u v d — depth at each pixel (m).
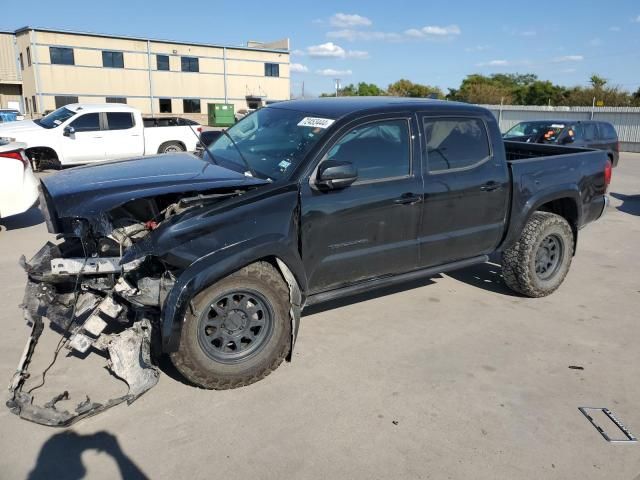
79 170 4.03
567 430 3.22
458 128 4.53
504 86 65.94
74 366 3.81
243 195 3.50
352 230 3.94
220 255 3.32
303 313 4.81
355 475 2.80
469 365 3.96
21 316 4.63
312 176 3.75
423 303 5.12
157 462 2.87
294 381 3.69
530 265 5.05
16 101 51.06
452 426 3.22
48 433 3.09
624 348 4.30
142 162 4.29
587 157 5.45
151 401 3.42
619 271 6.34
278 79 55.16
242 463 2.87
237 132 4.81
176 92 49.34
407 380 3.73
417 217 4.26
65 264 3.45
